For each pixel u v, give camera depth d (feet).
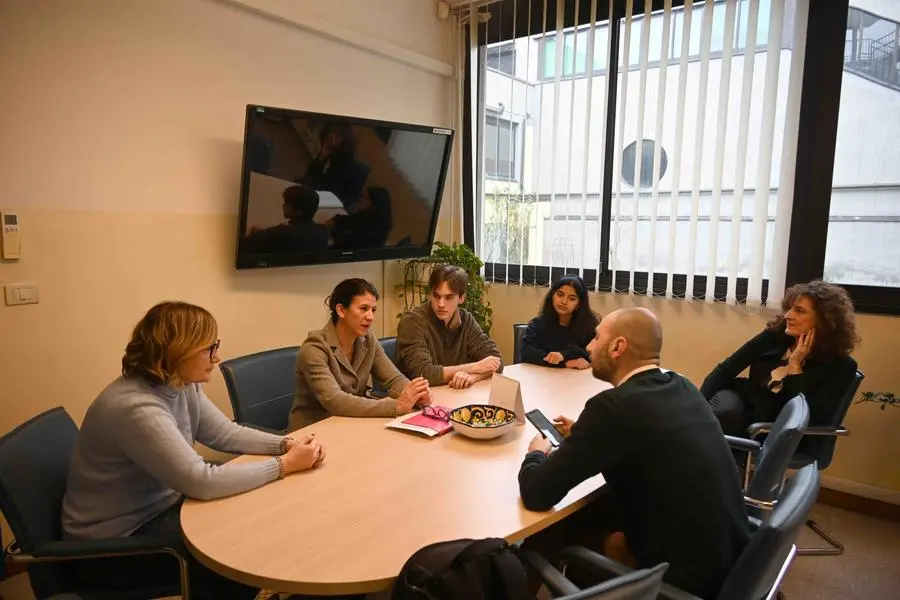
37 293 7.10
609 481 4.35
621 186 10.63
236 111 9.02
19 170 6.84
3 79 6.63
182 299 8.63
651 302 10.57
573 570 4.55
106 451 4.47
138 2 7.73
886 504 8.79
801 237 9.11
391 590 3.34
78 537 4.47
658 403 4.10
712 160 9.60
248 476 4.38
